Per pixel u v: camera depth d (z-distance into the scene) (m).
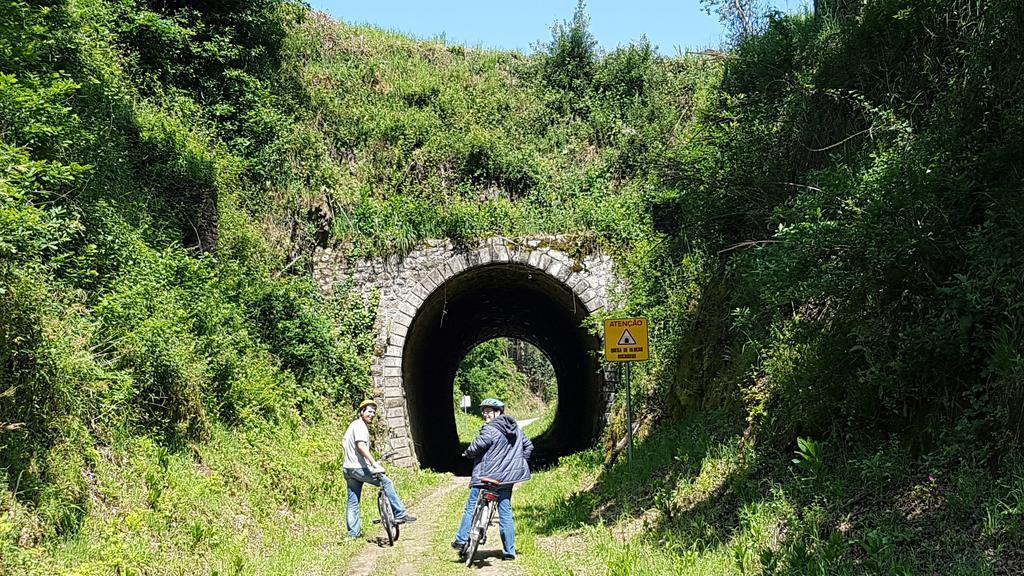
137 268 9.55
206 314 10.64
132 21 15.00
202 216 12.73
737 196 9.70
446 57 23.64
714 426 8.94
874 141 7.57
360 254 15.98
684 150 10.92
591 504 9.57
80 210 9.05
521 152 18.88
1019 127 5.61
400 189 17.61
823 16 10.34
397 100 20.28
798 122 9.12
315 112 18.78
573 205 17.52
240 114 16.62
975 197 5.80
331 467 11.54
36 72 9.53
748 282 8.63
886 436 5.93
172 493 7.29
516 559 7.34
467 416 39.50
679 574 5.58
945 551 4.52
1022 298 5.05
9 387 6.10
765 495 6.45
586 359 19.77
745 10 12.19
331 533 8.95
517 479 7.44
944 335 5.38
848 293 6.35
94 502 6.31
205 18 16.92
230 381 10.42
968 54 6.52
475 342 29.91
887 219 5.75
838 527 5.34
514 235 16.25
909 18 7.69
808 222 6.09
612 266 16.03
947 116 6.21
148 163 12.34
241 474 8.98
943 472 5.11
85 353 7.14
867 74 8.44
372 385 15.46
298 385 13.63
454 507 11.36
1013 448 4.66
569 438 24.56
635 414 12.65
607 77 21.77
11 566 4.82
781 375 7.28
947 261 5.81
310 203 16.22
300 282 15.23
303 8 21.14
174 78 15.94
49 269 7.93
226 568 6.55
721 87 11.41
